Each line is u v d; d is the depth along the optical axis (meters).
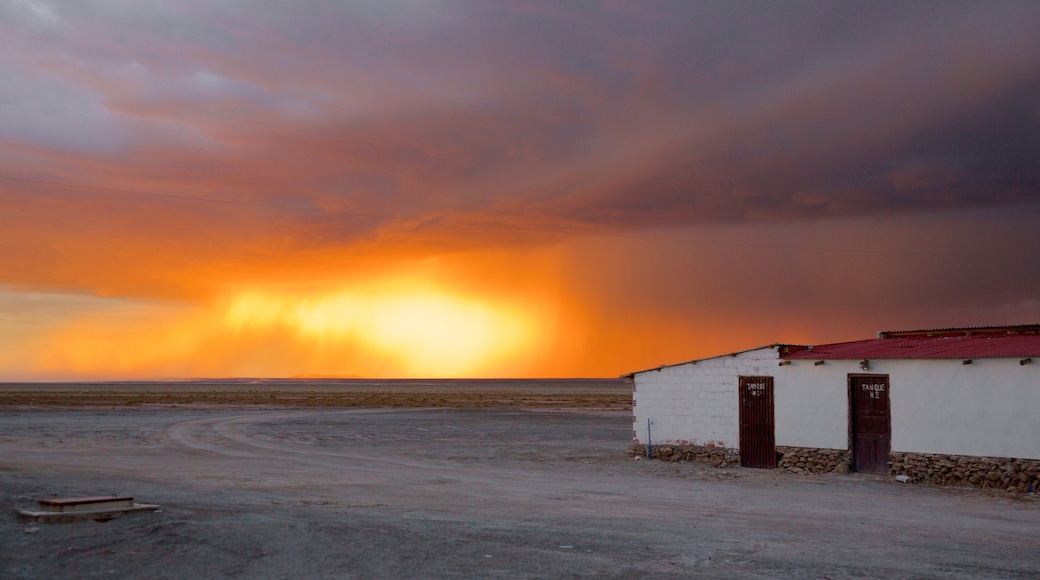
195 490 19.23
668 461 29.03
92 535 12.28
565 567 10.73
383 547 11.86
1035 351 21.73
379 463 28.45
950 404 22.78
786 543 12.62
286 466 26.89
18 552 11.08
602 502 18.06
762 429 27.03
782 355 27.00
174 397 108.50
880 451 24.38
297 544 11.97
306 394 130.50
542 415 68.31
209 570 10.36
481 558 11.21
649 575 10.30
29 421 52.38
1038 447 20.98
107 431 43.75
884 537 13.34
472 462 29.03
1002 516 16.41
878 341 29.11
